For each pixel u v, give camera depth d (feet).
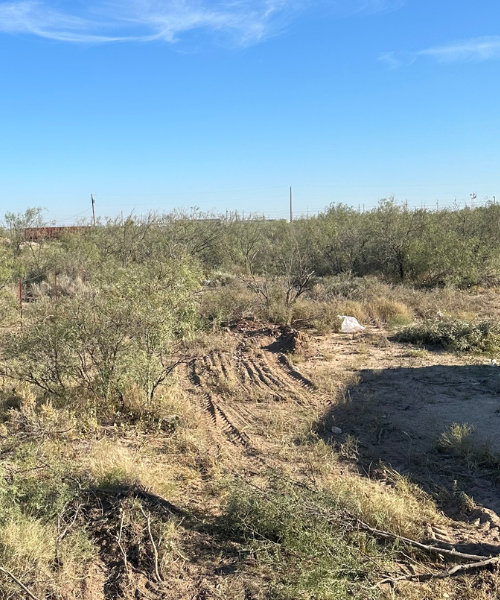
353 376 27.12
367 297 47.14
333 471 16.71
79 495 13.65
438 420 21.02
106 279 27.48
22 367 22.07
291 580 10.46
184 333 24.48
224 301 42.52
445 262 56.80
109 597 10.44
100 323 22.20
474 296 50.83
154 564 11.38
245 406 23.32
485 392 24.41
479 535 13.02
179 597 10.46
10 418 20.13
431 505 14.49
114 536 12.18
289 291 45.11
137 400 21.71
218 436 19.90
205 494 15.10
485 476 16.31
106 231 72.59
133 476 14.84
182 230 70.64
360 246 67.36
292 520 11.95
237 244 72.13
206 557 11.92
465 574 11.19
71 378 23.11
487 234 65.82
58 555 11.12
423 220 65.00
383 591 10.41
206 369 28.94
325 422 20.98
